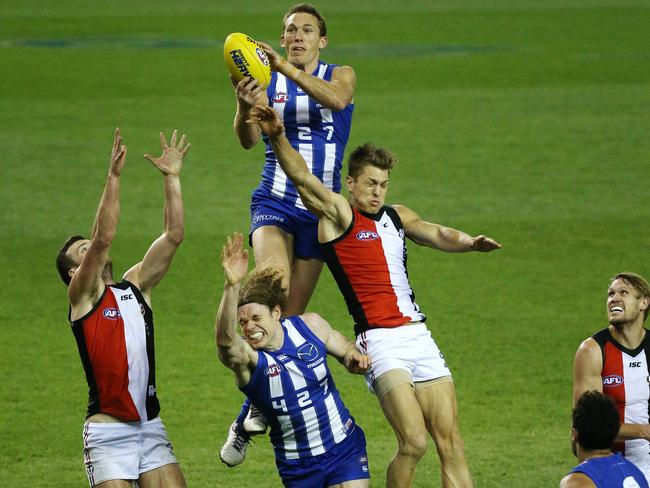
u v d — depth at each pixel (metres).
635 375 15.48
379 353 14.96
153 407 14.71
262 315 14.01
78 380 22.36
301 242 17.59
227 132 45.00
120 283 14.75
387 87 54.53
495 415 20.42
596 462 12.62
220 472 18.23
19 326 25.30
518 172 38.50
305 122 17.59
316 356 14.23
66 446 19.19
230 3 94.06
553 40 70.50
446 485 15.20
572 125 45.53
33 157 40.69
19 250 30.53
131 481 14.44
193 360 23.34
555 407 20.80
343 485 14.47
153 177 38.19
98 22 81.38
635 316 15.41
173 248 15.02
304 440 14.38
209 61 62.44
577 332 24.78
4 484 17.55
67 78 57.16
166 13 86.75
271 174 17.69
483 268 29.39
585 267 29.20
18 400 21.22
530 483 17.47
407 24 79.69
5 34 74.25
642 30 74.44
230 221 33.25
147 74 58.38
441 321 25.47
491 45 68.56
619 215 33.53
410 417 14.63
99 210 13.92
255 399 14.22
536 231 32.16
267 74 15.95
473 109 49.03
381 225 15.32
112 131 45.03
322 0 96.81
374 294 15.14
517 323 25.34
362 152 15.20
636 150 41.31
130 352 14.37
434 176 38.09
